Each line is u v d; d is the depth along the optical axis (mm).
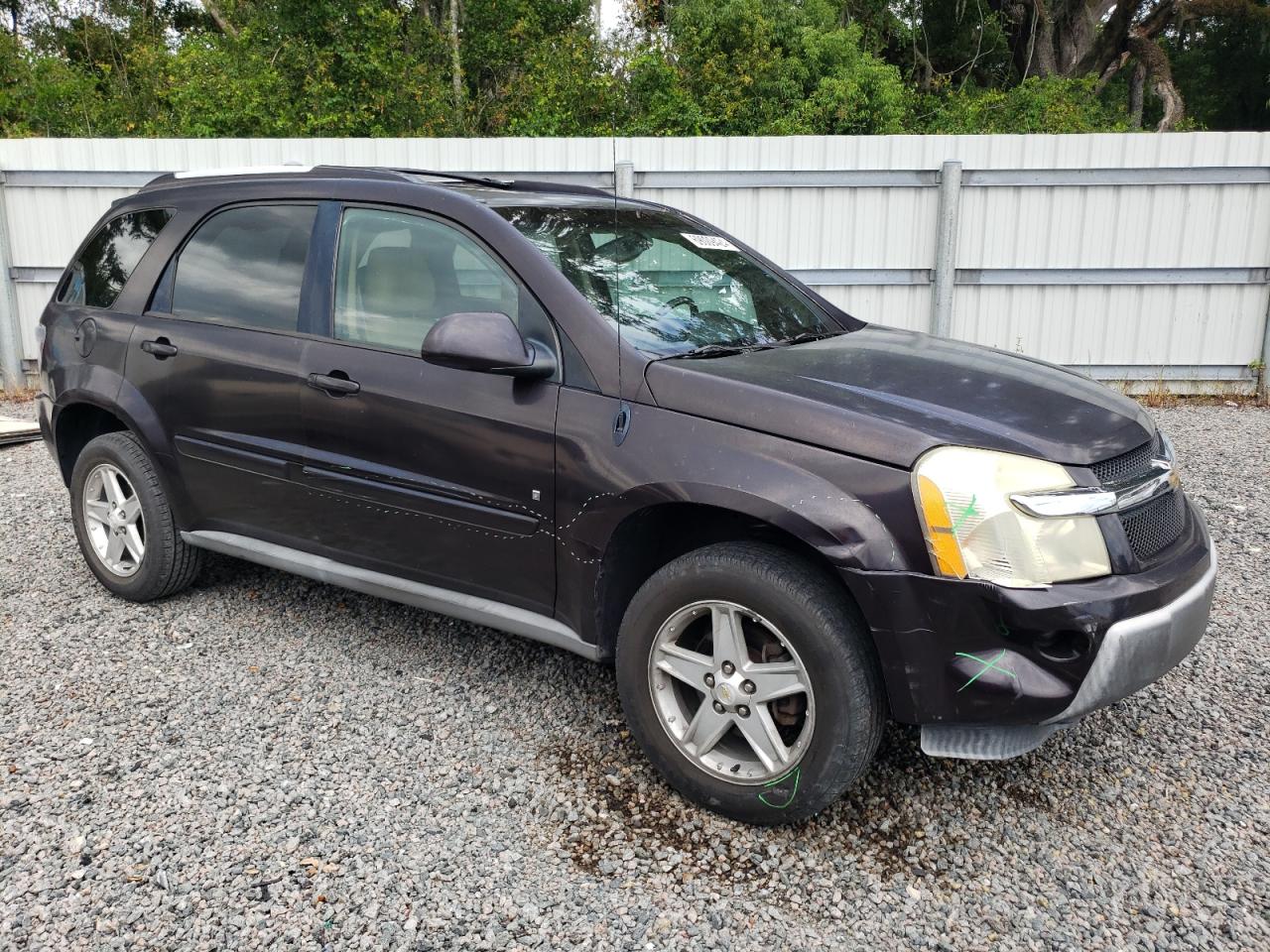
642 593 2785
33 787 2863
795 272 8961
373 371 3258
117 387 3973
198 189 3986
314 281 3498
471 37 18891
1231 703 3463
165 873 2496
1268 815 2811
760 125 17141
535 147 8852
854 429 2525
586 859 2586
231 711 3342
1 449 7180
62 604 4258
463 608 3217
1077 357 9008
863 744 2533
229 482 3732
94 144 9023
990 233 8805
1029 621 2355
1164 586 2516
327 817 2744
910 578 2412
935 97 21984
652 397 2773
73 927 2305
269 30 16391
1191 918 2387
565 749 3123
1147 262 8750
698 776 2752
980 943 2305
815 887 2492
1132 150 8523
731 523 2871
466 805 2811
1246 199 8555
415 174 3672
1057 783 2971
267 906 2381
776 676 2600
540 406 2926
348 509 3396
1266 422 7988
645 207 3887
